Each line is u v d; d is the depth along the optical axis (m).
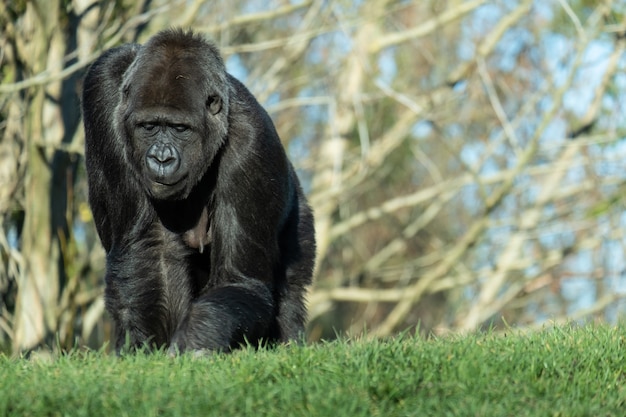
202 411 10.80
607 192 45.62
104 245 16.55
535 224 41.38
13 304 32.78
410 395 11.47
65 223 29.47
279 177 16.09
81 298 31.17
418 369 12.10
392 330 41.56
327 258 56.41
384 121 51.16
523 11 38.59
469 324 40.47
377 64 45.94
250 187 15.61
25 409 10.84
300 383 11.59
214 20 37.47
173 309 15.66
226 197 15.62
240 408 10.93
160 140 14.84
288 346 14.80
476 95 44.47
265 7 47.16
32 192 28.98
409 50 52.97
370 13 40.22
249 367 12.13
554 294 49.00
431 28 40.72
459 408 10.98
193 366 12.40
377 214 40.25
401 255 57.84
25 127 29.59
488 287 40.97
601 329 15.03
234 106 15.80
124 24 32.25
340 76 43.78
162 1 37.34
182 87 14.87
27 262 28.97
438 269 39.91
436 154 59.06
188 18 33.28
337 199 38.47
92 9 30.56
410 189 58.44
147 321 15.45
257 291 15.48
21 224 34.69
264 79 38.22
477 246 47.28
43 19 29.39
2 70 32.69
